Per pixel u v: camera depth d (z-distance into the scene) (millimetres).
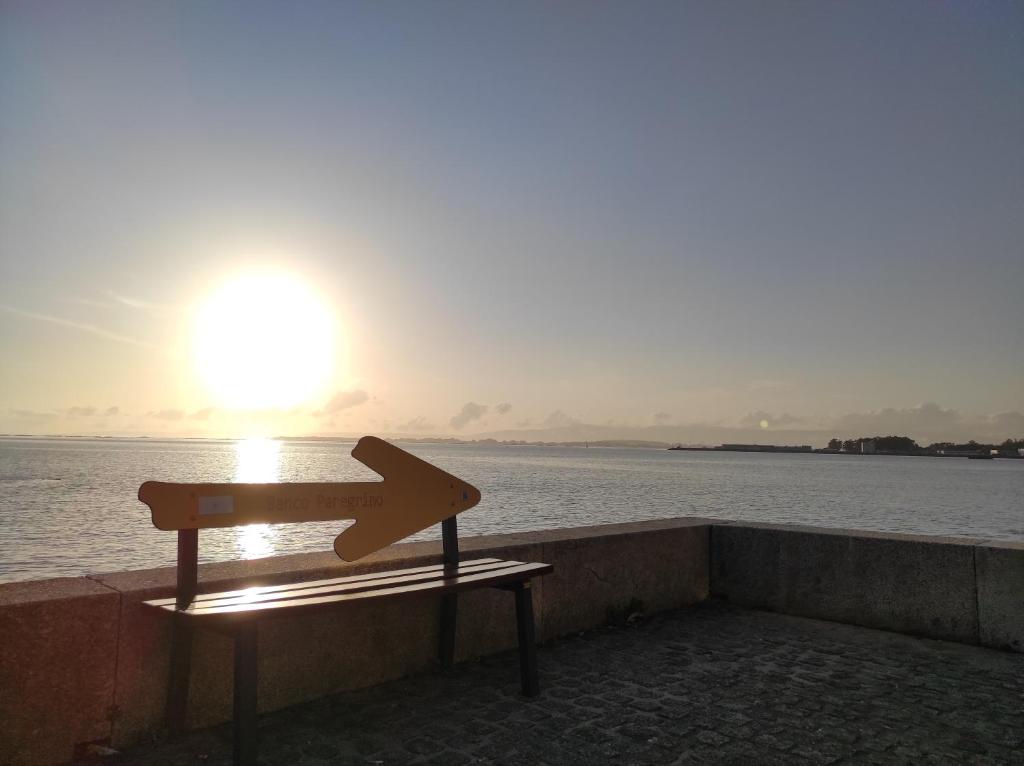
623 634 5711
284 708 4023
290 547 26172
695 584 6754
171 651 3596
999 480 115688
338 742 3592
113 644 3424
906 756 3564
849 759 3520
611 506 43969
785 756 3533
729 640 5555
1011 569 5316
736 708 4141
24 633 3186
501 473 97938
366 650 4410
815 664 4969
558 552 5590
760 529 6598
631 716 3998
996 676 4758
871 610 5930
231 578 3891
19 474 73875
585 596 5809
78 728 3311
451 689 4398
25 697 3176
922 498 62094
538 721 3906
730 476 107000
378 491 4254
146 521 32750
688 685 4520
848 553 6078
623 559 6109
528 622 4344
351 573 4391
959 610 5523
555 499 49719
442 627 4797
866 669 4871
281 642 4031
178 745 3488
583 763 3410
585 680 4602
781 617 6270
